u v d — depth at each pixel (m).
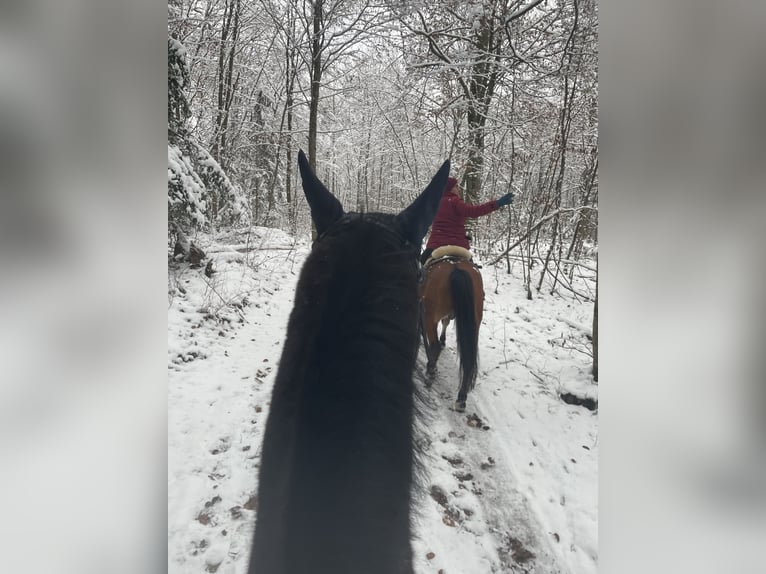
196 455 3.59
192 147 7.98
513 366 5.66
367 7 11.30
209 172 8.25
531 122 10.90
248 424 4.09
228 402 4.36
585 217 9.51
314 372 1.12
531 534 3.13
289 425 1.20
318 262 1.32
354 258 1.28
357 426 1.06
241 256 8.93
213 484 3.34
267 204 17.09
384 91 13.52
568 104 9.11
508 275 10.09
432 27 11.35
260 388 4.72
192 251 7.62
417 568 2.79
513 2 11.00
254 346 5.74
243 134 14.48
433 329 4.90
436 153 16.44
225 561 2.73
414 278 1.36
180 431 3.82
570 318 7.61
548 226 11.10
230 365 5.12
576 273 10.21
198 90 12.44
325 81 13.36
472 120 11.41
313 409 1.09
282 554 1.03
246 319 6.53
